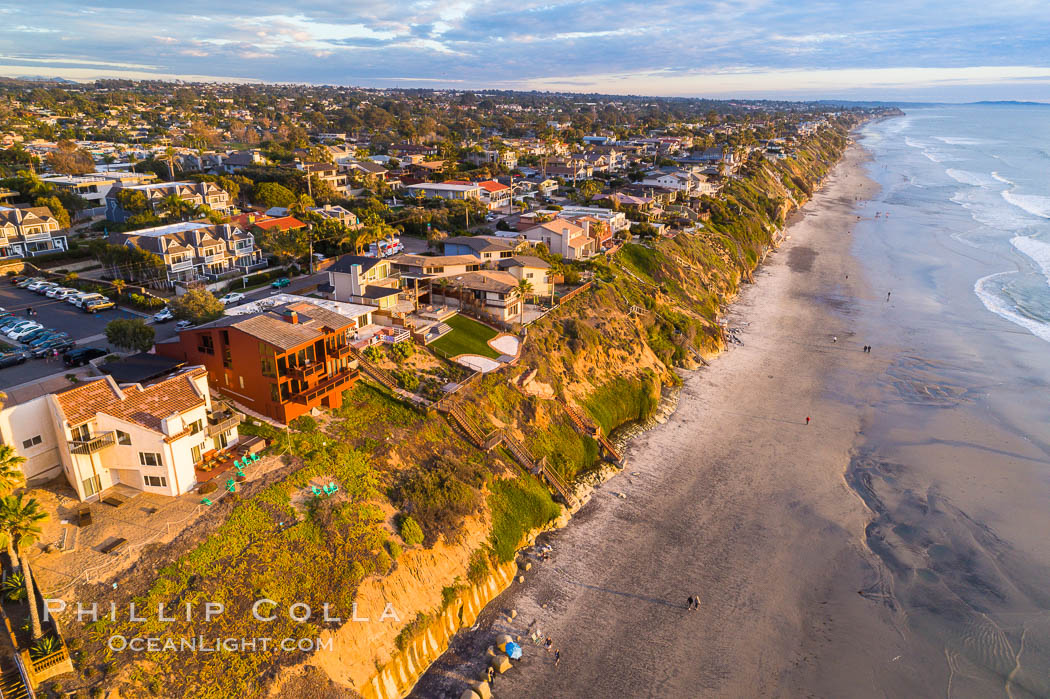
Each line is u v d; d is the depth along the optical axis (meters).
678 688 37.44
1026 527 51.06
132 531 36.25
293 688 31.47
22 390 42.72
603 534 50.34
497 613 42.16
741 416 69.56
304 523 39.09
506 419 57.81
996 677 38.25
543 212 118.88
